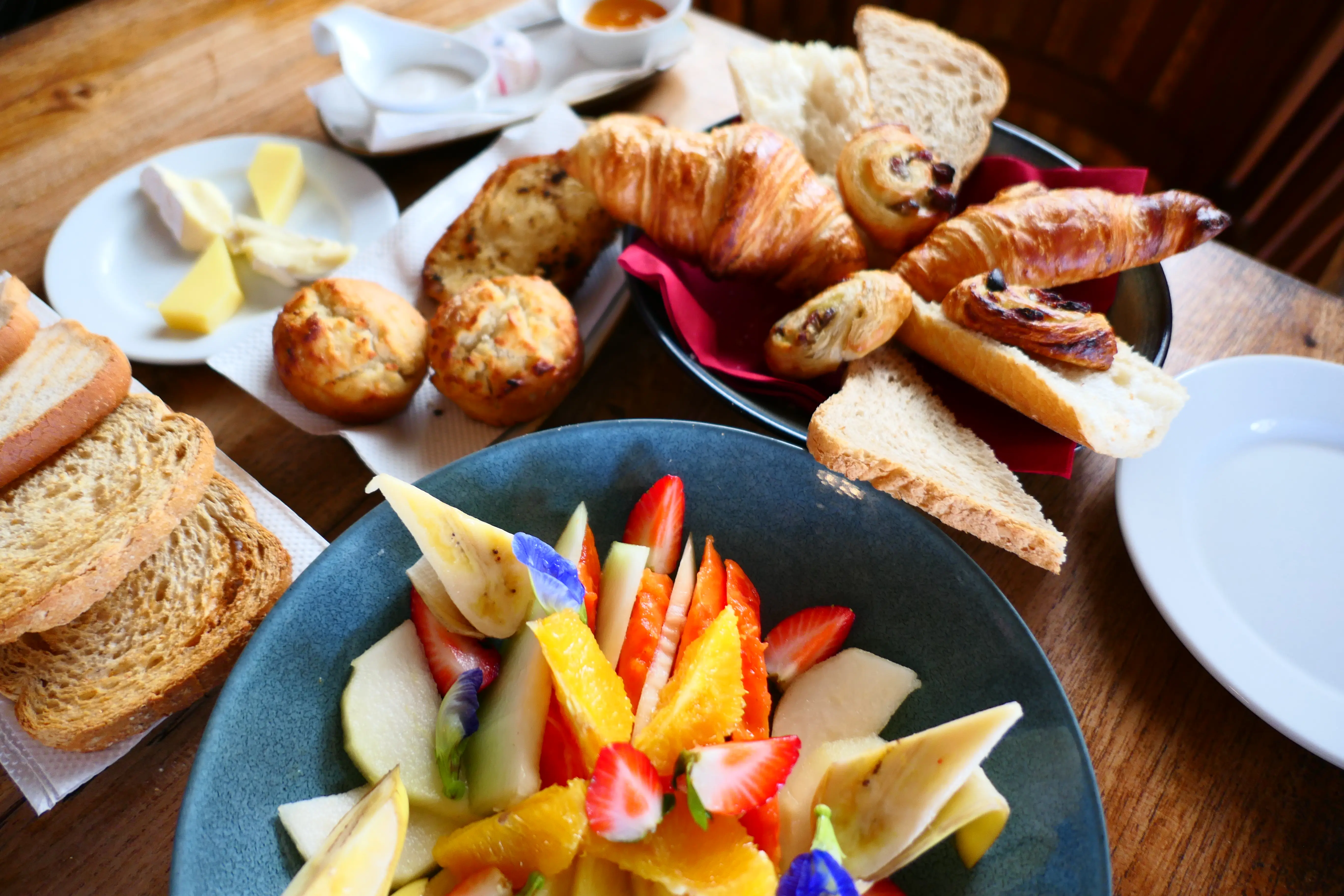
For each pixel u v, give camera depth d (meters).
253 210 0.55
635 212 0.49
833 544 0.39
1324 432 0.44
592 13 0.63
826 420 0.41
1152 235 0.46
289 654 0.36
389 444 0.46
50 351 0.44
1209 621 0.39
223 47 0.63
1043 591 0.42
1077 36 0.81
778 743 0.35
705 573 0.39
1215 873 0.36
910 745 0.35
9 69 0.61
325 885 0.32
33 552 0.40
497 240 0.51
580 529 0.39
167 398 0.48
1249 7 0.71
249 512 0.42
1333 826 0.37
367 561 0.37
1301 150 0.73
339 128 0.57
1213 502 0.42
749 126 0.49
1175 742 0.39
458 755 0.36
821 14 0.92
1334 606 0.40
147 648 0.39
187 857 0.32
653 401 0.48
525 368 0.45
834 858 0.33
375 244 0.52
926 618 0.38
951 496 0.40
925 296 0.47
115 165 0.57
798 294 0.50
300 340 0.45
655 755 0.35
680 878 0.33
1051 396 0.42
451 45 0.59
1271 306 0.51
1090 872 0.32
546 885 0.34
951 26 0.87
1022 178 0.52
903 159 0.48
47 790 0.37
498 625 0.38
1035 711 0.35
